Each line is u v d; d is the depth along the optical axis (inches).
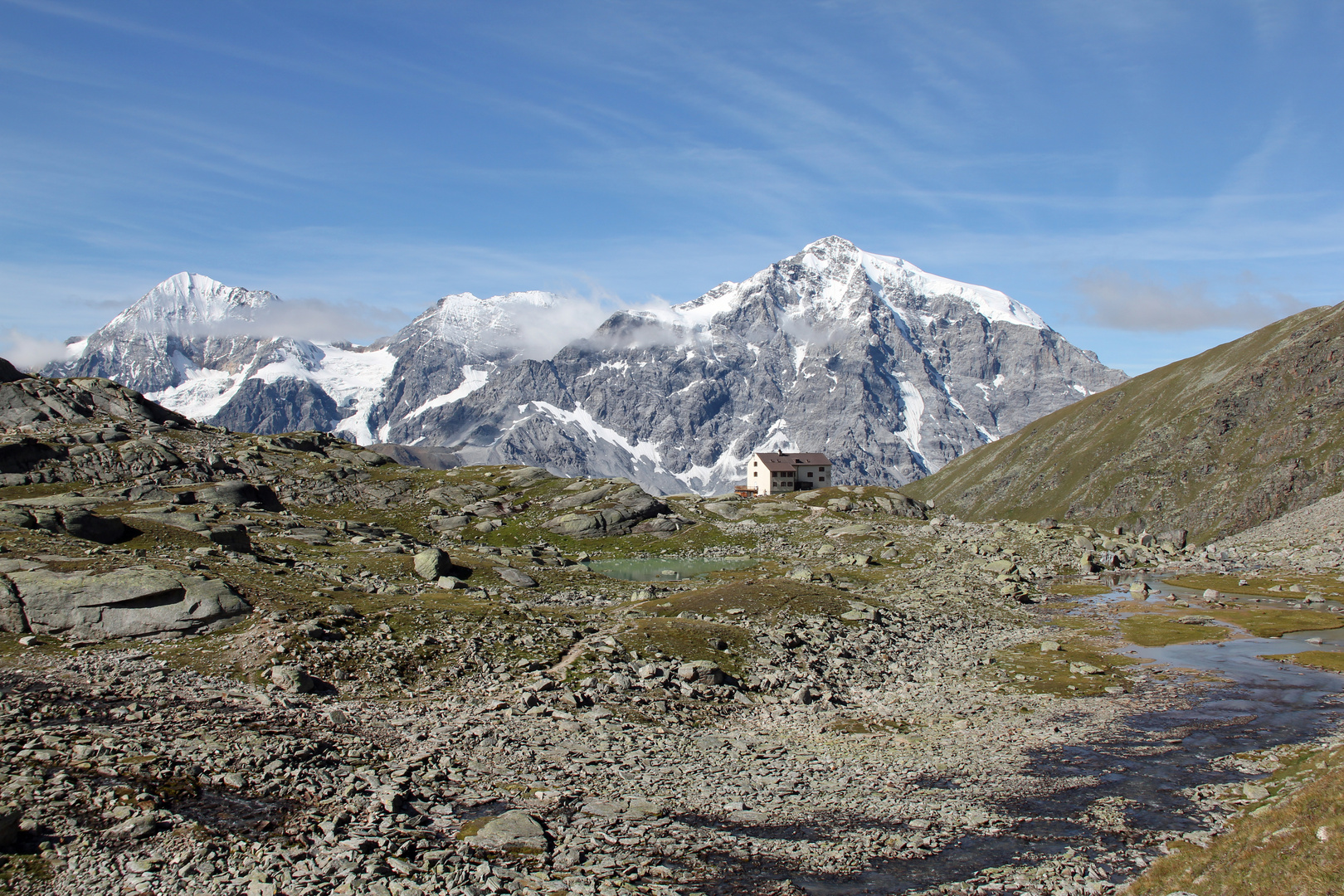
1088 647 3464.6
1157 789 1829.5
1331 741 2138.3
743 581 4133.9
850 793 1779.0
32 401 6328.7
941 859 1451.8
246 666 2160.4
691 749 2014.0
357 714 1984.5
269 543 4013.3
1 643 2111.2
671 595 3767.2
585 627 2945.4
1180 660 3230.8
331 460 7071.9
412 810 1494.8
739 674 2650.1
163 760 1514.5
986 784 1852.9
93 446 5708.7
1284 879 1130.0
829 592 3818.9
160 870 1160.8
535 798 1620.3
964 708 2517.2
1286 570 5910.4
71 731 1594.5
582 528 6318.9
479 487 7003.0
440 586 3627.0
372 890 1157.7
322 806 1437.0
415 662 2386.8
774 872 1376.7
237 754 1593.3
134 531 3233.3
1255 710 2500.0
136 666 2064.5
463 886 1205.1
